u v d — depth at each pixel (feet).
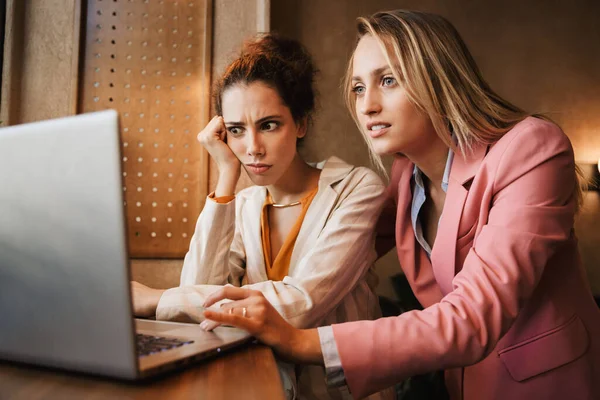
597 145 8.63
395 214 3.99
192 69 5.59
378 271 7.67
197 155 5.54
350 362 2.17
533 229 2.52
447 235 3.02
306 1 7.95
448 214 3.04
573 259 3.07
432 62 2.99
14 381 1.54
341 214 3.34
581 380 2.84
